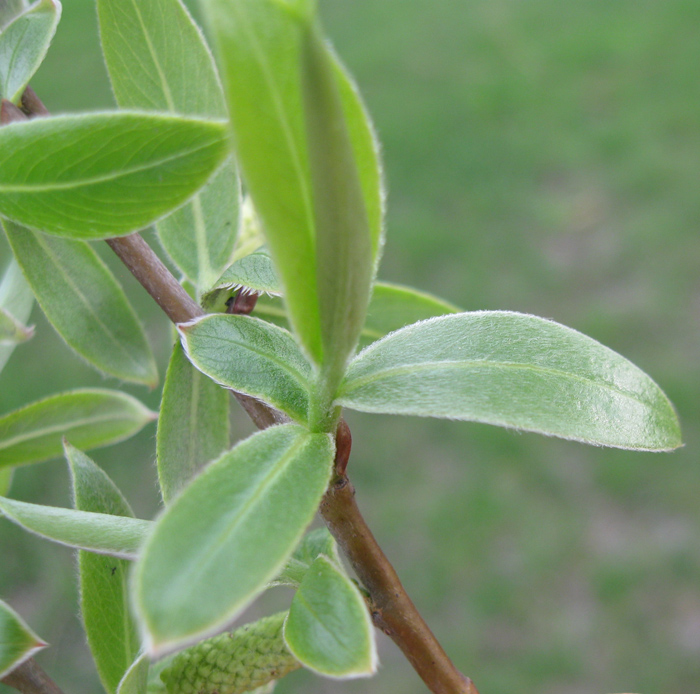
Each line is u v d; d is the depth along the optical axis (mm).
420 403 77
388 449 553
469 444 554
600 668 441
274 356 87
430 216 764
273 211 62
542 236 726
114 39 105
